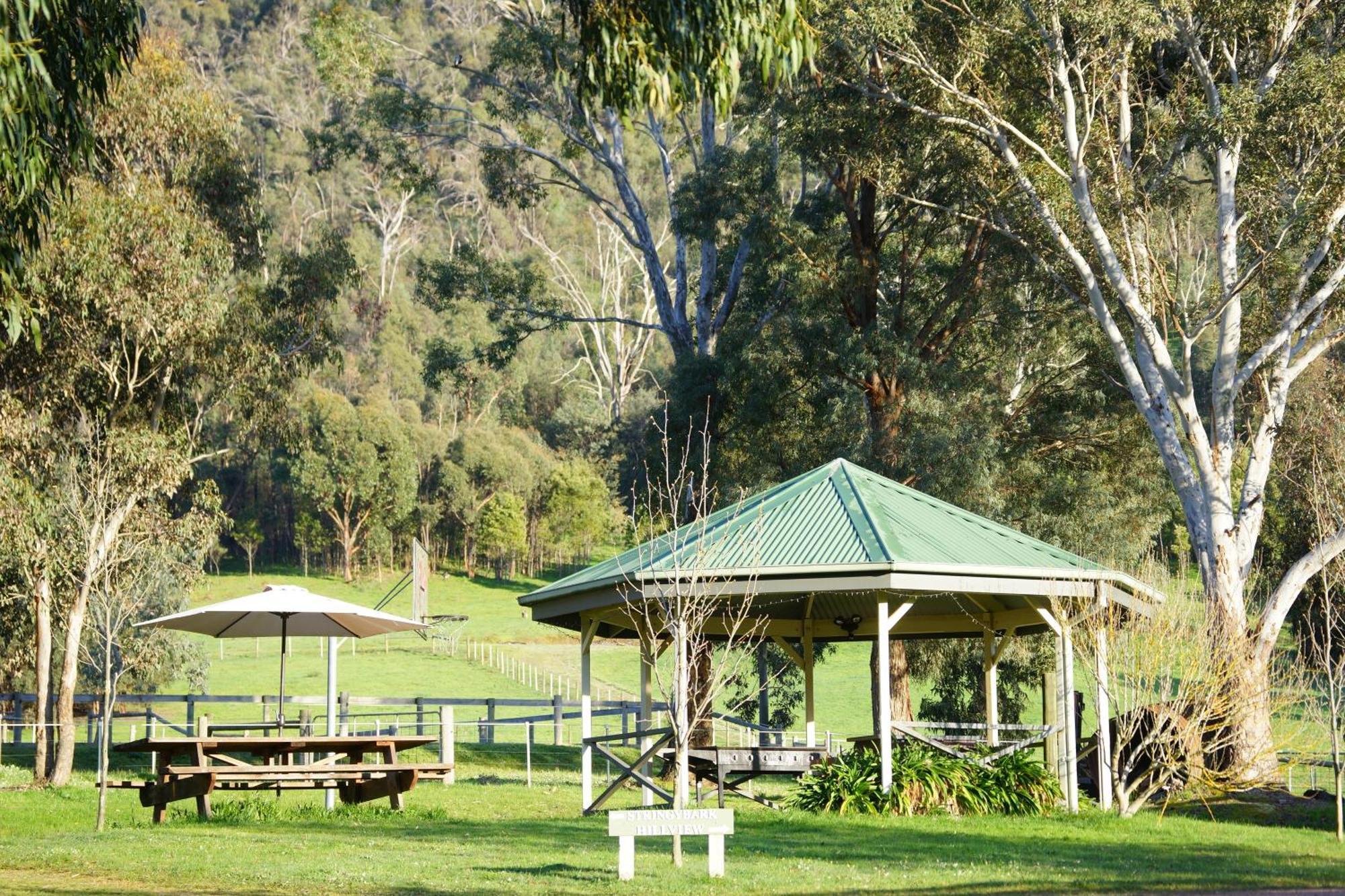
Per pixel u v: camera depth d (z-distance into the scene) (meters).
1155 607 17.27
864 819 15.10
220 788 16.22
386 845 12.62
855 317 27.73
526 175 35.62
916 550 15.11
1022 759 16.61
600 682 55.28
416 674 59.66
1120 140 23.62
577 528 95.06
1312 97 20.70
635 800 18.14
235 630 18.62
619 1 11.17
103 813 14.94
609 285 101.81
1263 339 23.83
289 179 107.00
